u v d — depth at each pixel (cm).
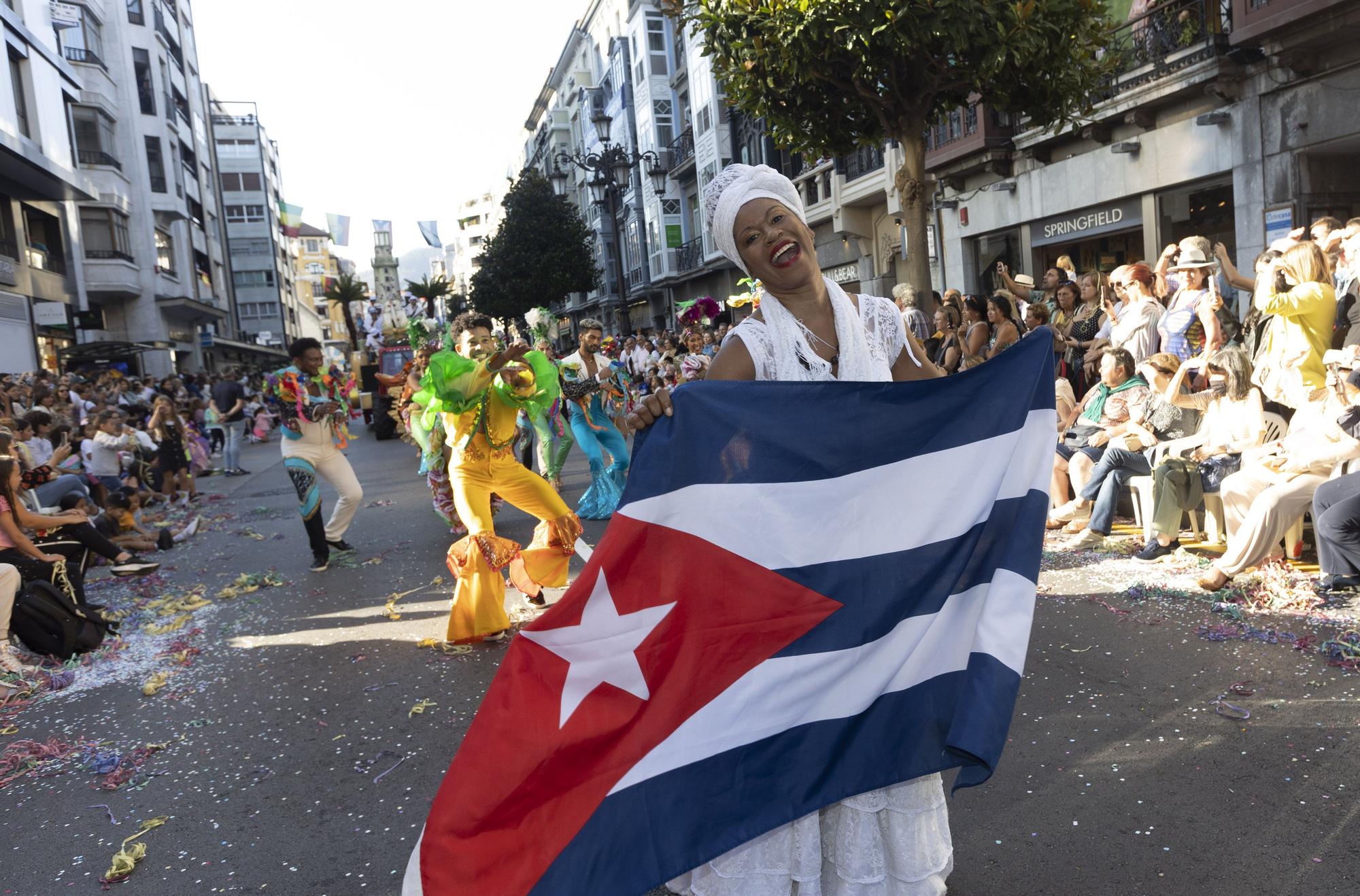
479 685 459
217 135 7600
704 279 3650
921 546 211
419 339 892
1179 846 271
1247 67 1238
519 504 534
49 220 2944
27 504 790
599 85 4847
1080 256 1666
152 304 4209
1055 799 304
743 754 202
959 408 215
